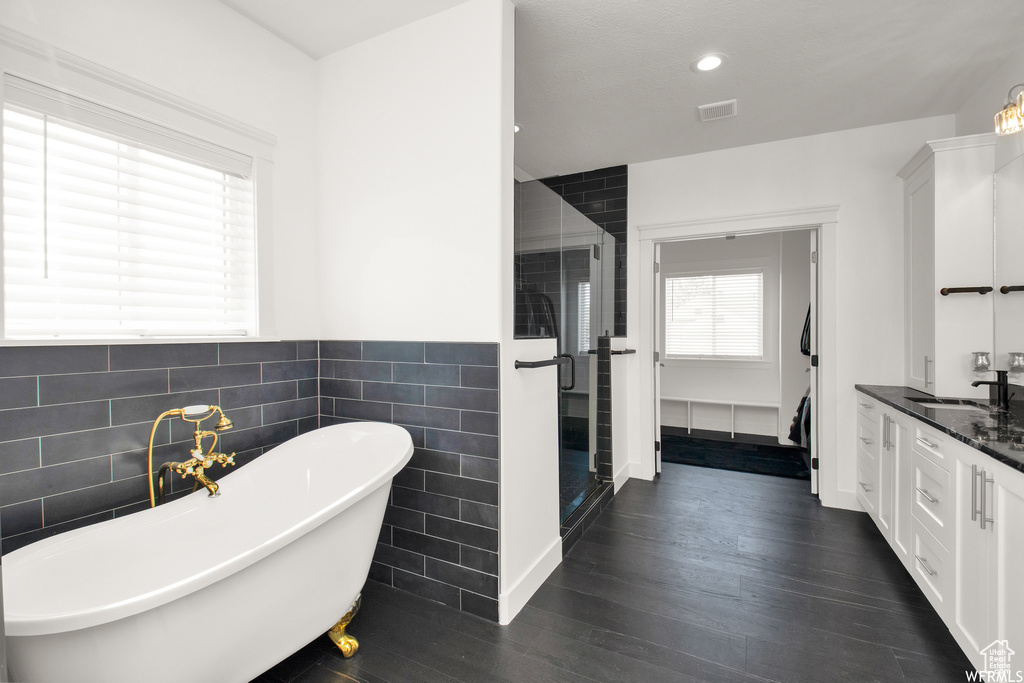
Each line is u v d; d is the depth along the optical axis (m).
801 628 1.84
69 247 1.60
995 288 2.31
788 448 4.67
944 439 1.74
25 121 1.49
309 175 2.39
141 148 1.77
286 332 2.28
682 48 2.26
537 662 1.66
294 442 2.06
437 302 2.06
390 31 2.18
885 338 3.01
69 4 1.54
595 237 3.29
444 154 2.04
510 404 1.99
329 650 1.73
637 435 3.80
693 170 3.54
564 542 2.46
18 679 1.04
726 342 5.39
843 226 3.12
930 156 2.53
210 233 2.03
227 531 1.76
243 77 2.08
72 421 1.57
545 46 2.24
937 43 2.20
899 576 2.23
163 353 1.82
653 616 1.93
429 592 2.07
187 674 1.22
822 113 2.89
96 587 1.40
